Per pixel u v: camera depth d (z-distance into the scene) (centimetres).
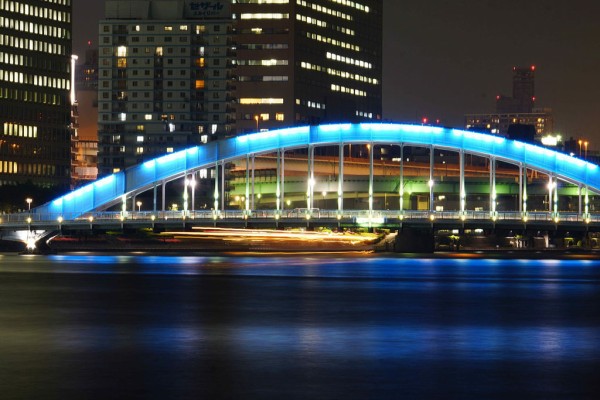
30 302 11538
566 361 7212
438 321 9725
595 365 7038
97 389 6200
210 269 18412
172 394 6072
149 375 6619
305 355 7412
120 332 8706
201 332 8719
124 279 15500
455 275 17162
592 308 11150
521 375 6662
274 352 7550
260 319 9819
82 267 18788
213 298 12131
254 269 18538
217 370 6800
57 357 7300
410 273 17675
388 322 9600
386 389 6222
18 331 8769
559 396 6059
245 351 7600
